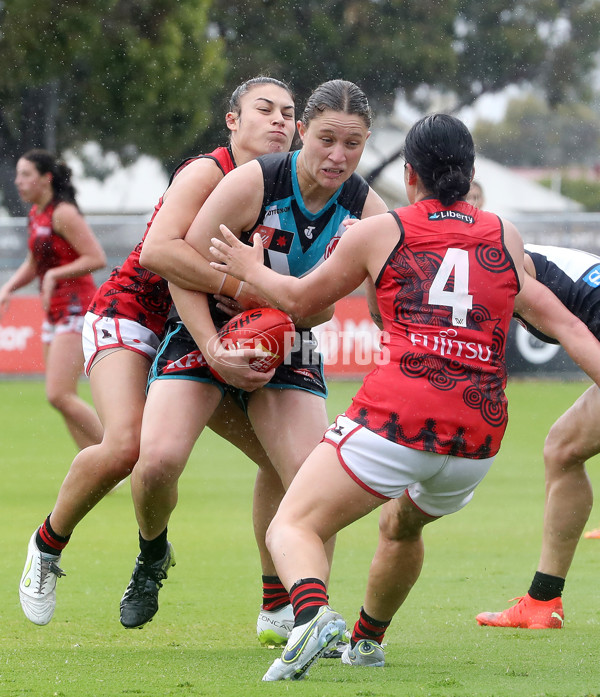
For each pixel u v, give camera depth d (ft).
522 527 94.32
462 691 40.91
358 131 49.06
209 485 118.83
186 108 279.49
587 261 57.31
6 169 289.74
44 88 281.33
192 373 52.75
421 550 48.21
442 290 43.32
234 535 89.35
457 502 45.70
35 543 55.83
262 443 53.36
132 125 280.72
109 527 92.58
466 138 45.01
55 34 264.93
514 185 458.09
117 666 46.68
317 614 40.91
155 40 276.21
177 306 52.26
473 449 43.19
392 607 48.78
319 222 52.54
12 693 40.52
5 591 66.74
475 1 316.60
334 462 42.75
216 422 56.44
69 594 66.90
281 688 40.83
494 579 72.54
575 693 40.75
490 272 44.04
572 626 58.49
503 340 44.50
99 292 58.39
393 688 41.32
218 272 51.16
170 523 94.89
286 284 45.68
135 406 54.54
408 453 42.29
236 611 62.34
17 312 227.61
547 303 50.37
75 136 289.94
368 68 296.92
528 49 319.06
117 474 53.62
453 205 44.91
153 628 57.72
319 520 42.78
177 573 74.23
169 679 43.29
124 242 228.84
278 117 55.42
